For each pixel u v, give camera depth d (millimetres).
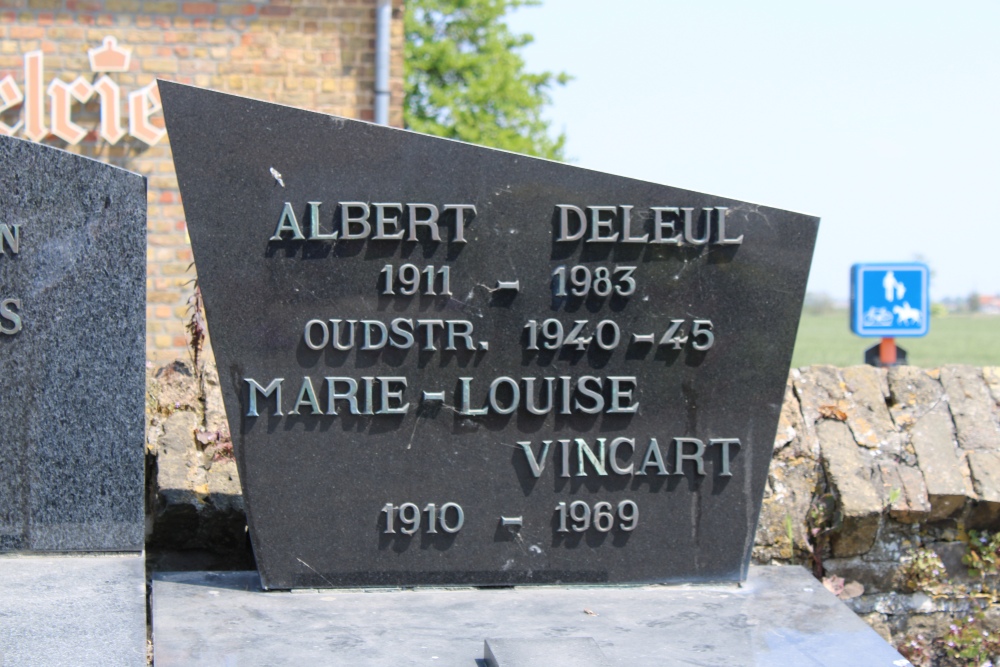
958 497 4035
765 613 3418
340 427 3514
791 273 3629
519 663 2912
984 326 35625
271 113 3428
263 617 3299
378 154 3473
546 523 3605
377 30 8312
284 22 8336
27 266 3408
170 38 8281
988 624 4082
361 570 3545
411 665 2969
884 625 4082
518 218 3535
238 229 3443
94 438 3473
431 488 3555
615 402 3602
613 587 3641
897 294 7953
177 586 3568
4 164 3381
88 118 8266
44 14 8172
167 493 3877
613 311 3586
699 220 3592
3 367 3422
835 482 4059
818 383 4375
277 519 3508
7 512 3455
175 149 3408
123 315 3465
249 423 3482
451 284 3523
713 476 3656
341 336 3494
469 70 24391
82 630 2973
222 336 3457
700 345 3623
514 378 3564
